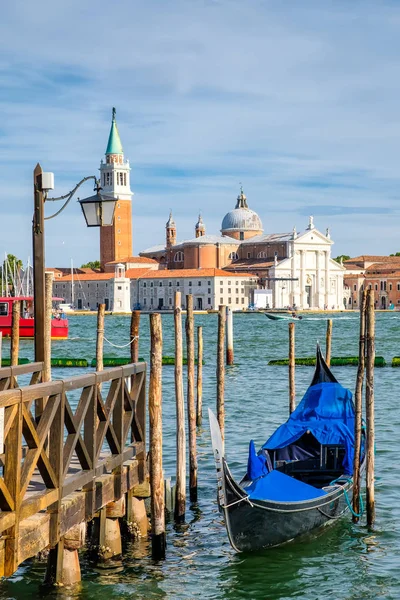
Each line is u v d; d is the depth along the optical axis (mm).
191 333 26281
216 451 19516
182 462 22938
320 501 21812
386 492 26188
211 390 53219
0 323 94500
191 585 18688
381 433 36500
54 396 15148
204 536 21781
